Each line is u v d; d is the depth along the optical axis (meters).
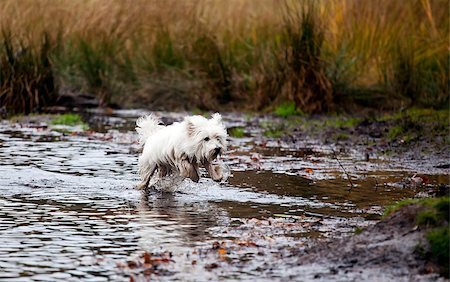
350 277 7.81
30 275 8.02
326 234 9.59
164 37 24.88
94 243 9.16
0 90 22.64
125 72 24.81
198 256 8.65
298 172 13.94
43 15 23.67
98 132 19.19
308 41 22.55
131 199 11.67
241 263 8.37
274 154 16.00
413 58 22.72
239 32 24.98
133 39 24.95
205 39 24.58
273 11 24.58
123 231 9.72
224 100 24.20
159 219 10.38
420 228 8.48
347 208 11.08
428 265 8.00
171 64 24.77
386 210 9.69
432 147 16.27
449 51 22.11
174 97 24.41
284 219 10.40
